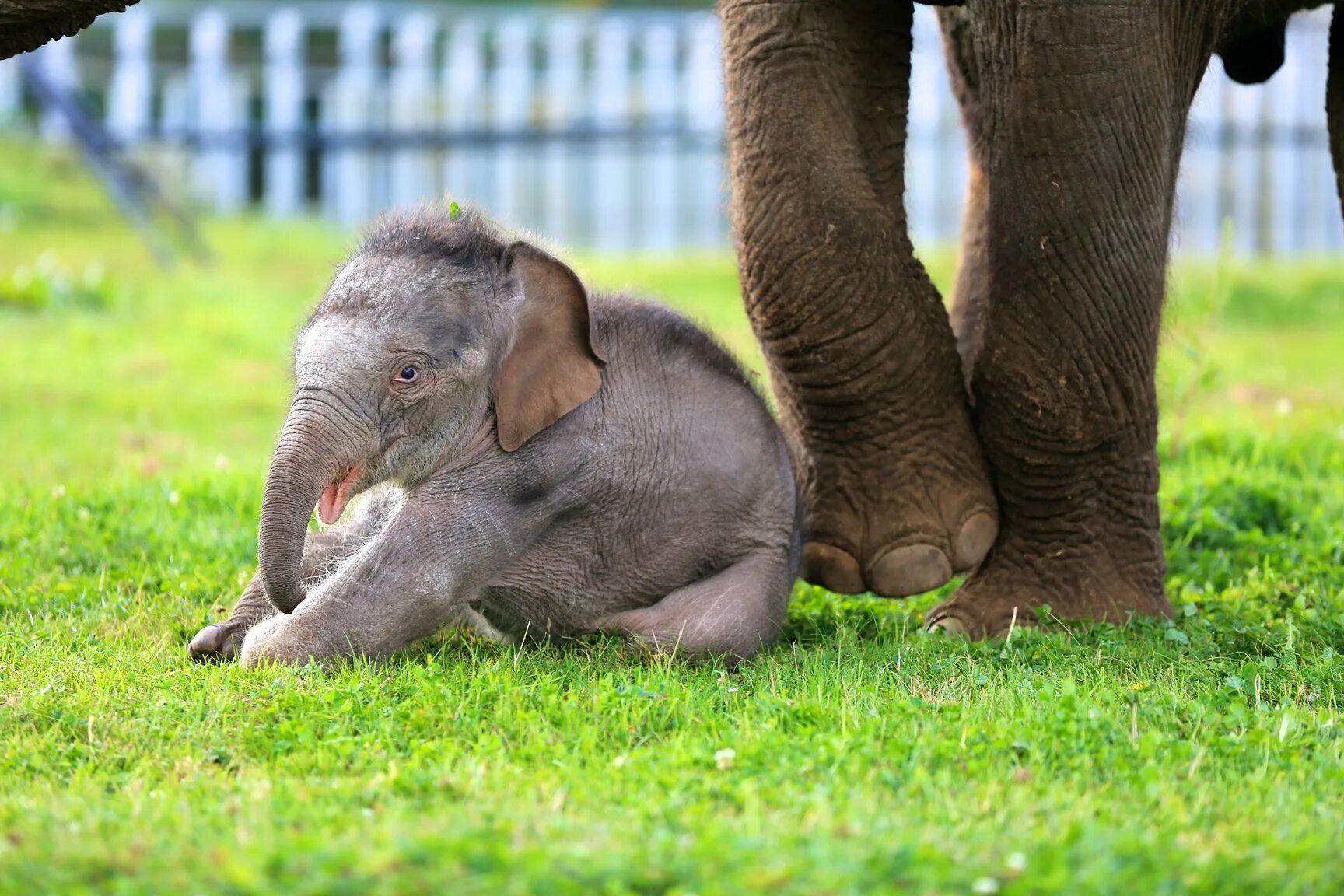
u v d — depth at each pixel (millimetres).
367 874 6156
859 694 9273
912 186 34531
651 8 44812
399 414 9859
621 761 7961
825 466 11258
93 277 27969
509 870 6254
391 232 10305
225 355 25062
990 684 9523
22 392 21609
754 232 10781
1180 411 18422
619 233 37312
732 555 10906
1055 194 10250
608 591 10773
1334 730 8742
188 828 7047
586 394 10312
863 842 6656
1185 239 35000
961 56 12898
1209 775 8008
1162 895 6285
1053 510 11234
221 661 10156
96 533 13086
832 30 10781
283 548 9305
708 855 6379
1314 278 30766
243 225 37062
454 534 10102
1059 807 7445
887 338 10844
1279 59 12797
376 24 37656
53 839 6875
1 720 8664
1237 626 10914
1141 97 10219
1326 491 15398
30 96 44250
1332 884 6551
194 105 38062
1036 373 10648
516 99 36875
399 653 10141
